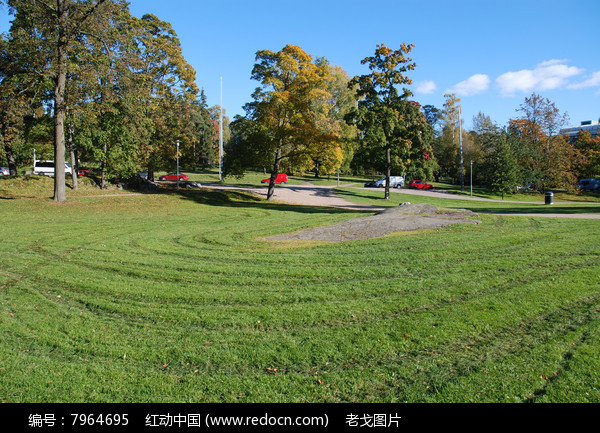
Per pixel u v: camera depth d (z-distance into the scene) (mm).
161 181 48594
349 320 6449
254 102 32125
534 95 55969
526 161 53781
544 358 5035
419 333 5832
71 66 24266
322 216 21391
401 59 37500
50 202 25141
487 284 7949
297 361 5211
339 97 58594
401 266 9602
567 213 22359
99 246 13078
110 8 24422
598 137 73688
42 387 4707
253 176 62906
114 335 6086
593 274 8266
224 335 6000
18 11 24375
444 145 73438
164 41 35875
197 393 4574
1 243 13562
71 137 30859
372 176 74375
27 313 7039
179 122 38219
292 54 31578
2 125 26609
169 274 9438
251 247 12812
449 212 17875
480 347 5395
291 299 7500
